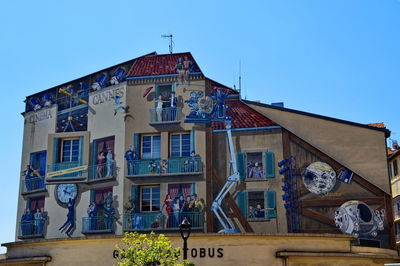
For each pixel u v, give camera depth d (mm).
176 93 34312
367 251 26375
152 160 33406
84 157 35188
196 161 32906
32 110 38750
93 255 25453
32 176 37062
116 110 34938
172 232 31891
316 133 32750
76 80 37188
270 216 31734
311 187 31984
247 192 32250
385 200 31344
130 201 32969
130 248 20891
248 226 31734
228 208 32125
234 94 34281
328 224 31359
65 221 34844
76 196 34969
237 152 32938
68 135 35938
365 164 32000
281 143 32812
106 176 33969
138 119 34281
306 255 24359
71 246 26031
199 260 24438
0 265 27172
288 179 32156
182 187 32750
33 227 35781
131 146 33844
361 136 32406
